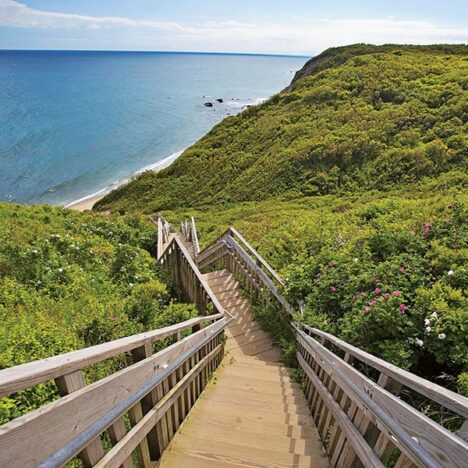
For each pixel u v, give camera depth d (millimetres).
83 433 1311
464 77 29875
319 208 18891
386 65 36781
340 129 28891
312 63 54094
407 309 3885
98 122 61156
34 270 6793
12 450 982
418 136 25234
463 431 1209
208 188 30281
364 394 1935
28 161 39875
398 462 1565
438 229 5246
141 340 1976
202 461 2473
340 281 4906
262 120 37594
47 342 3725
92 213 15516
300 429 3090
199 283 5793
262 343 5734
